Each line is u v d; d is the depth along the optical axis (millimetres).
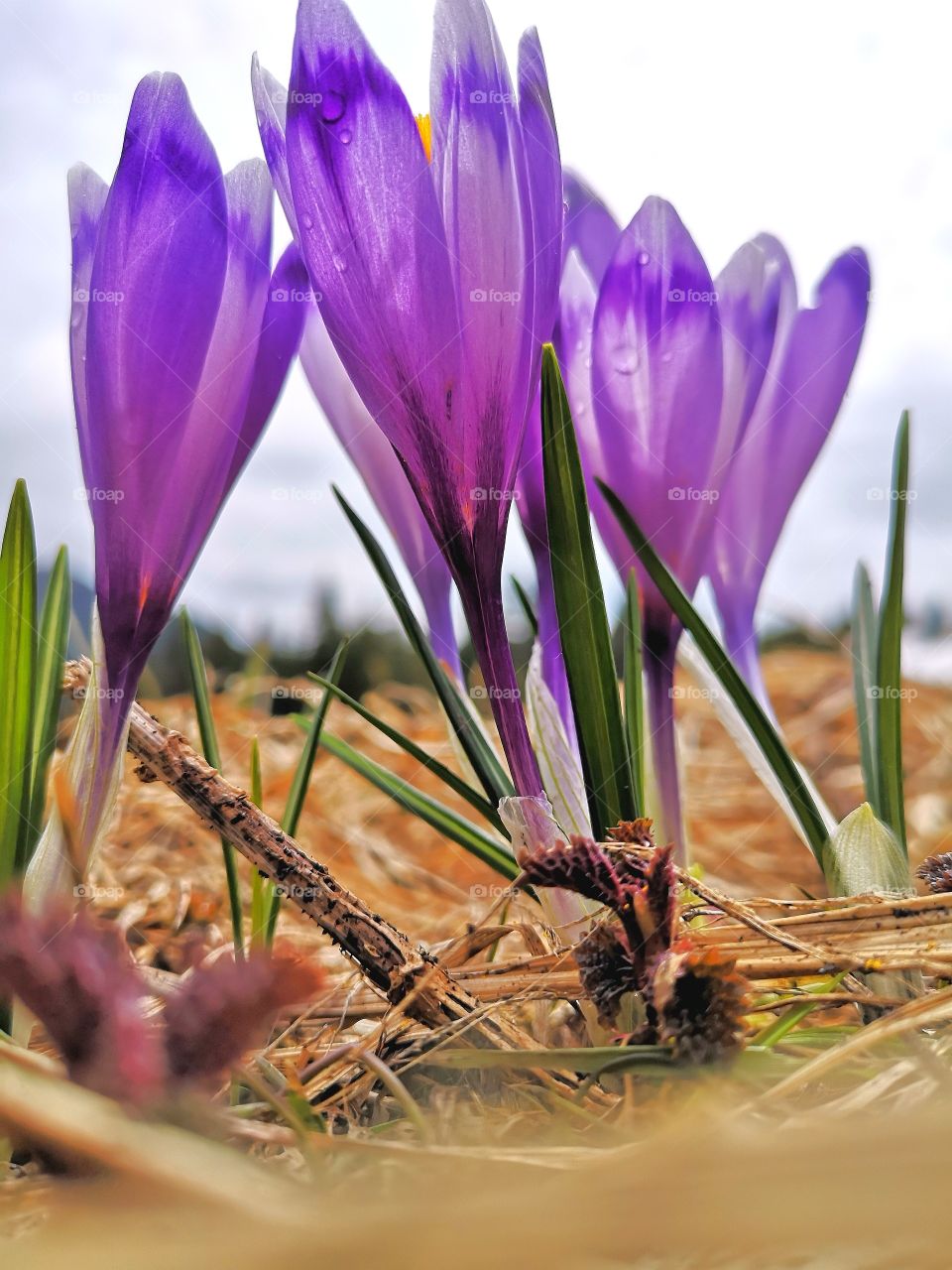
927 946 83
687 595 105
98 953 49
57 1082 48
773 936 81
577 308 110
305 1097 70
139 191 79
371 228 78
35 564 94
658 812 108
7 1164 61
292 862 82
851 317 110
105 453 81
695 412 101
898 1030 61
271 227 86
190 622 125
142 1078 48
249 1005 50
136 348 80
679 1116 57
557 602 95
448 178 79
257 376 90
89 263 85
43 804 102
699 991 60
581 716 95
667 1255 46
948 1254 45
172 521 84
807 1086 69
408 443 83
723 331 103
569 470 94
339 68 76
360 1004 95
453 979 83
